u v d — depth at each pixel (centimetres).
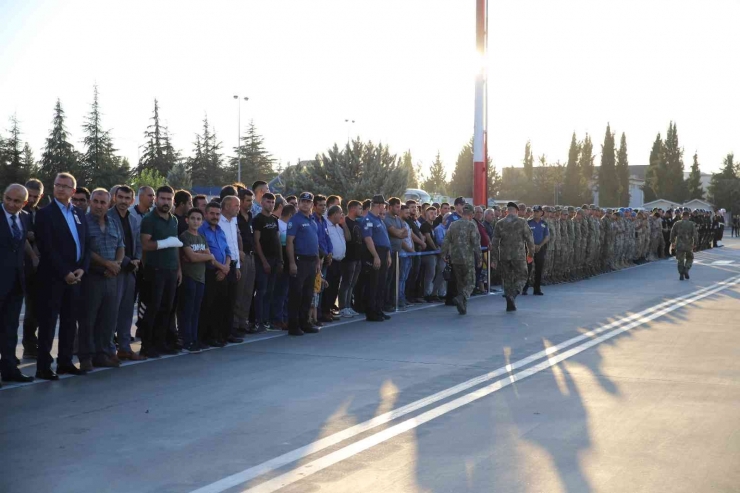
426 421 646
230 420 653
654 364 901
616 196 10681
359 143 5762
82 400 729
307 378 828
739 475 507
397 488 482
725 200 10656
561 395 741
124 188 906
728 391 757
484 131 2334
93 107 7881
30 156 7462
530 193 10444
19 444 584
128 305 942
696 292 1783
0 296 782
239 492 477
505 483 491
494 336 1127
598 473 510
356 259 1331
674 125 11350
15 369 812
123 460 543
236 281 1058
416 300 1577
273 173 10419
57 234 823
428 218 1583
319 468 523
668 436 598
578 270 2153
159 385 795
